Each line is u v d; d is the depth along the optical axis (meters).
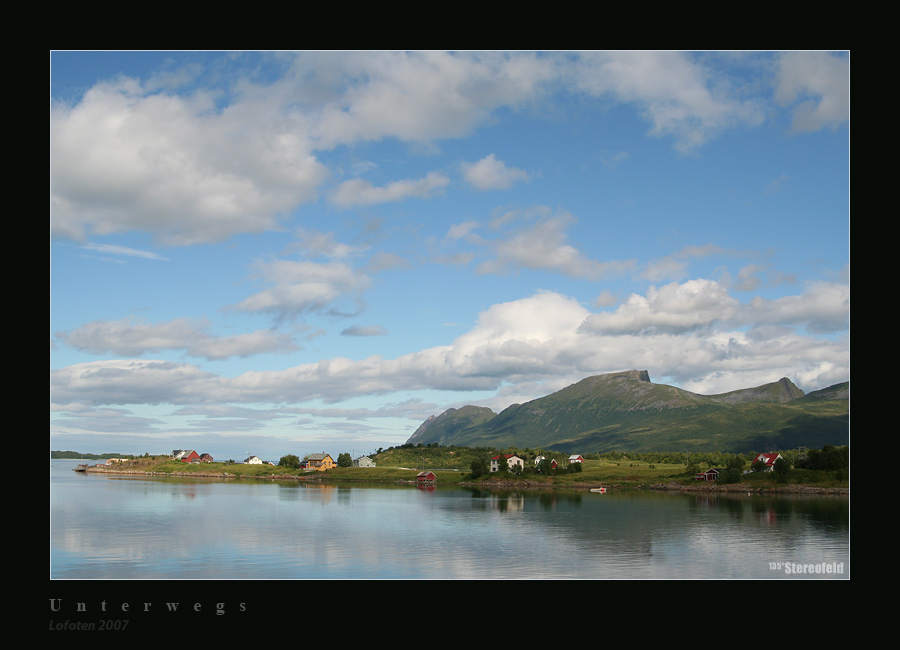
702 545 91.81
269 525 111.31
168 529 105.25
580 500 168.38
